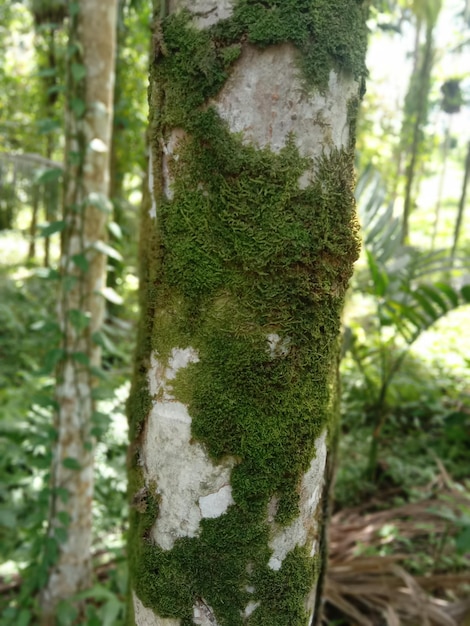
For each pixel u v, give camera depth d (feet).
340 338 4.27
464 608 7.30
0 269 21.04
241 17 2.52
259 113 2.56
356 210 2.92
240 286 2.65
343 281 2.90
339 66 2.65
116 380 10.83
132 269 15.98
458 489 9.71
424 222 40.63
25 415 10.78
